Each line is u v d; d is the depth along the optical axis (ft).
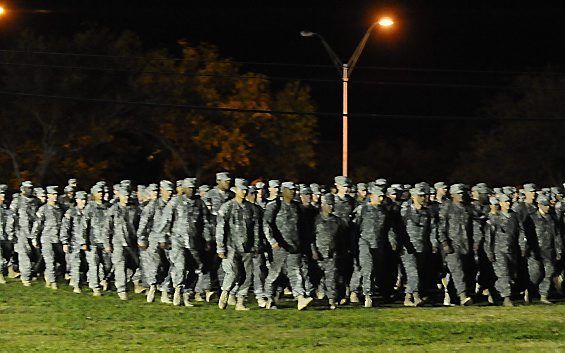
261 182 115.14
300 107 279.49
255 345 79.25
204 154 268.21
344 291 103.14
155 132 262.26
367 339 82.23
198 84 263.08
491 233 107.76
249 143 267.59
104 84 250.98
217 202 108.37
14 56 245.65
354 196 117.80
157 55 261.44
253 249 98.68
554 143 295.89
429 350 77.41
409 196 117.91
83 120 248.73
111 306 102.63
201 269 103.71
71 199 126.52
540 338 83.46
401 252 105.40
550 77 302.45
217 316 94.84
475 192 116.88
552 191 123.34
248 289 99.35
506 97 306.55
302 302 99.86
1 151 247.29
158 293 115.34
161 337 83.15
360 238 104.22
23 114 246.06
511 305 106.22
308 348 78.18
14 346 79.10
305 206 102.63
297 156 279.28
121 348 78.07
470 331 86.58
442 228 105.70
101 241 111.34
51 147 246.06
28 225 125.08
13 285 125.80
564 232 116.78
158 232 104.27
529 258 109.70
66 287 123.34
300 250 100.07
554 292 122.62
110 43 254.88
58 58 248.52
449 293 107.34
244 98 269.64
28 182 126.82
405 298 105.91
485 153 302.86
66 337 83.46
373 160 344.28
